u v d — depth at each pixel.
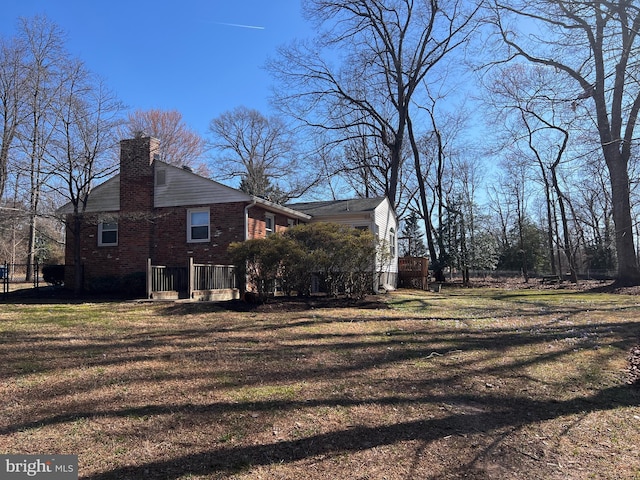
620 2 7.38
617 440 3.94
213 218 16.20
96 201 17.91
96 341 7.51
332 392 5.00
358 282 13.51
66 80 15.91
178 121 44.91
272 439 3.76
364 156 35.75
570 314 11.77
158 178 17.00
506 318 11.03
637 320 10.45
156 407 4.43
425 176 37.56
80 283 15.55
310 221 20.61
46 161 15.71
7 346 7.01
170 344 7.36
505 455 3.61
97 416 4.17
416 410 4.53
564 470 3.40
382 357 6.69
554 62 10.27
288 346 7.35
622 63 8.49
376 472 3.27
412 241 40.12
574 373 5.95
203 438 3.74
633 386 5.48
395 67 28.08
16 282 23.11
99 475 3.12
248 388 5.08
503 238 47.66
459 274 42.97
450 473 3.29
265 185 42.94
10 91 18.39
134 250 16.89
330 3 25.38
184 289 15.23
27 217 16.70
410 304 13.98
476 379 5.63
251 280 12.25
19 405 4.44
